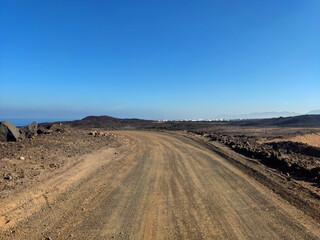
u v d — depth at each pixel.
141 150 16.80
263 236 4.73
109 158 13.05
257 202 6.55
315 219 5.45
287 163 10.45
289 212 5.86
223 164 11.69
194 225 5.24
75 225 5.20
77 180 8.46
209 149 16.98
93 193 7.29
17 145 12.28
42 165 9.55
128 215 5.75
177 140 23.36
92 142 17.19
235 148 16.44
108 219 5.52
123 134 29.27
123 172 10.12
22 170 8.55
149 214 5.82
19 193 6.65
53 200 6.54
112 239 4.64
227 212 5.92
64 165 10.10
